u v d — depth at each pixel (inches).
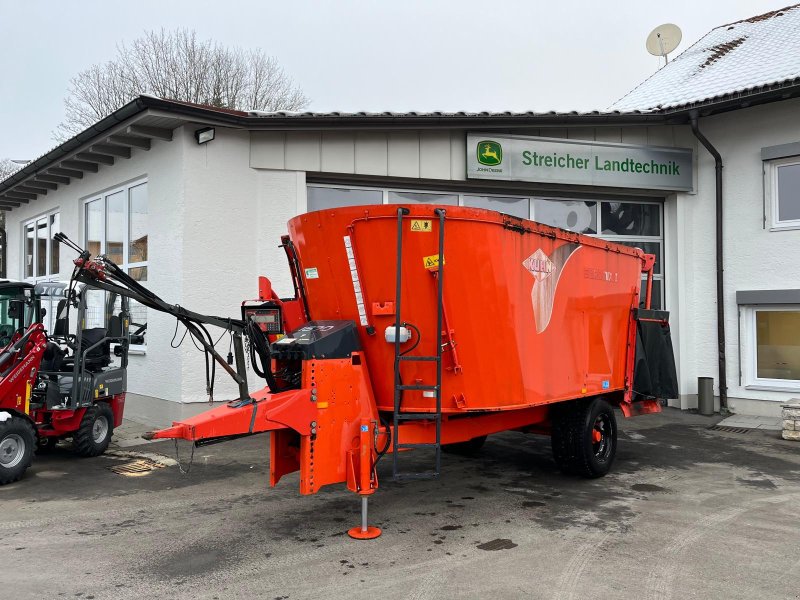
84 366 319.0
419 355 212.2
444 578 174.1
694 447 351.3
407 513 231.6
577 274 269.4
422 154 434.0
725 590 167.3
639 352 315.0
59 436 324.5
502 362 221.9
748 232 466.3
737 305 468.4
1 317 340.8
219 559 187.6
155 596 163.0
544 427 290.8
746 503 245.4
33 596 163.2
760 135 461.1
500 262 220.2
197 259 382.6
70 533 210.8
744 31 612.1
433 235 209.0
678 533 210.8
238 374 213.8
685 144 493.4
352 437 206.5
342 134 415.8
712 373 480.1
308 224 227.3
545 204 482.6
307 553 192.2
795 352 450.0
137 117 362.9
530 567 181.9
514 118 433.7
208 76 1174.3
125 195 455.2
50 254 604.7
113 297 374.3
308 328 217.3
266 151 401.4
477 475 288.4
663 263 507.8
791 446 354.3
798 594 165.0
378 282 213.8
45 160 478.3
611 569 180.7
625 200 500.1
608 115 454.0
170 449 341.7
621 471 296.7
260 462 310.2
